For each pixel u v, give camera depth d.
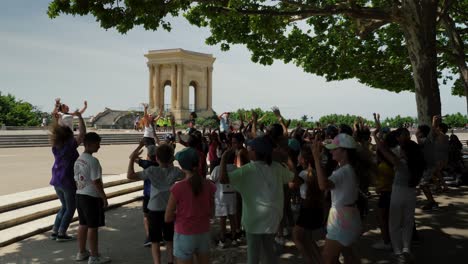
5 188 10.53
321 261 5.02
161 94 65.94
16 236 6.94
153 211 5.18
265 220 4.25
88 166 5.63
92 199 5.68
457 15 18.38
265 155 4.35
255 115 8.45
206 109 67.50
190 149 4.19
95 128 49.47
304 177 5.12
